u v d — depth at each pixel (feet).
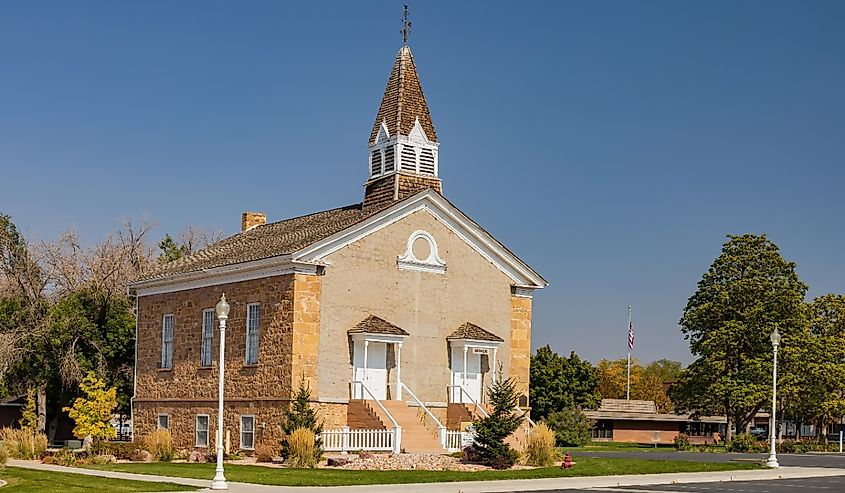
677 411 249.75
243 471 109.50
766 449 209.26
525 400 156.35
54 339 182.29
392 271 144.36
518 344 157.28
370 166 160.66
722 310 225.97
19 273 193.77
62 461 124.26
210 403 149.89
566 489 99.71
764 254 226.58
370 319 140.77
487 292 154.81
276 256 136.26
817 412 250.98
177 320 160.25
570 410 261.65
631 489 101.60
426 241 148.66
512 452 123.65
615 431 297.33
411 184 154.81
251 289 142.92
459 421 145.59
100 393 145.69
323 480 99.81
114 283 192.44
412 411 139.85
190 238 265.75
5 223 209.56
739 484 110.93
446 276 150.41
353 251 140.56
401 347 143.84
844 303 261.44
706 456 175.52
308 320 135.03
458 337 148.56
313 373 134.92
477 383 152.56
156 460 134.82
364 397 138.72
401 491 91.35
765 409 261.24
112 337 187.73
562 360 289.74
